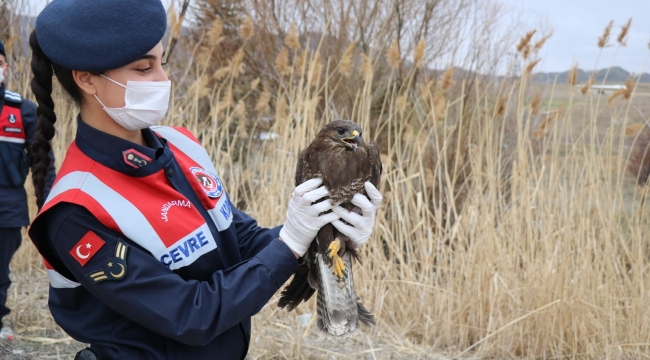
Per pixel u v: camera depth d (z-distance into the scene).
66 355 4.15
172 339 1.87
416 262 5.14
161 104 1.86
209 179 2.05
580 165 5.15
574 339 4.39
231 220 2.09
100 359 1.88
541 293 4.52
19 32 6.26
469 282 4.77
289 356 4.31
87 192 1.74
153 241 1.79
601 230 4.76
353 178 2.25
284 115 5.27
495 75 7.15
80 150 1.84
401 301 5.05
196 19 7.79
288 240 1.94
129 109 1.82
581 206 4.73
